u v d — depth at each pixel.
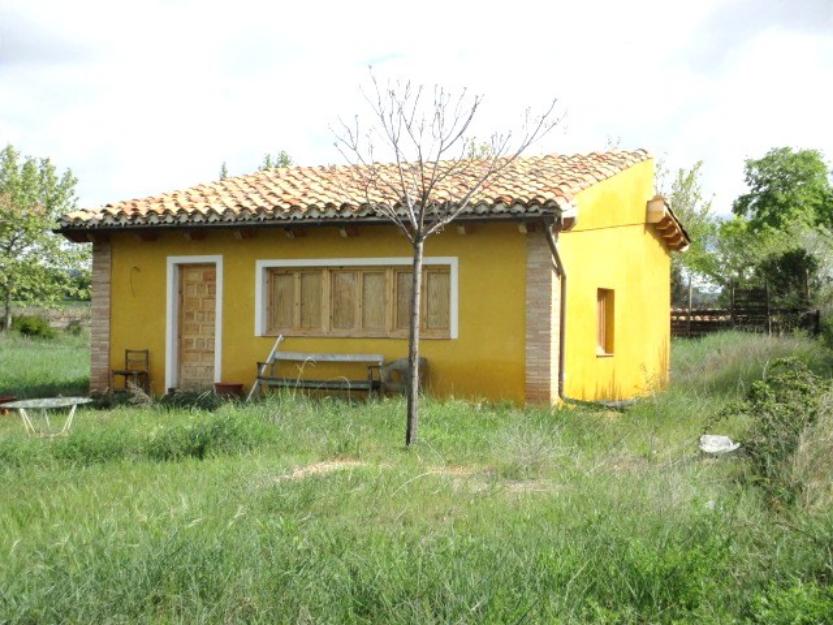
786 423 8.02
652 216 17.59
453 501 7.09
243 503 6.83
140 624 4.45
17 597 4.58
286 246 14.64
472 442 9.95
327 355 14.16
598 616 4.54
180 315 15.55
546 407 12.74
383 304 14.16
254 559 5.15
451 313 13.63
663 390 15.95
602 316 15.92
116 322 15.73
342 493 7.17
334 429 10.52
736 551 5.57
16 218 35.59
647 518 6.20
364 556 5.30
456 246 13.62
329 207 13.70
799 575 5.27
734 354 20.02
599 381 15.27
